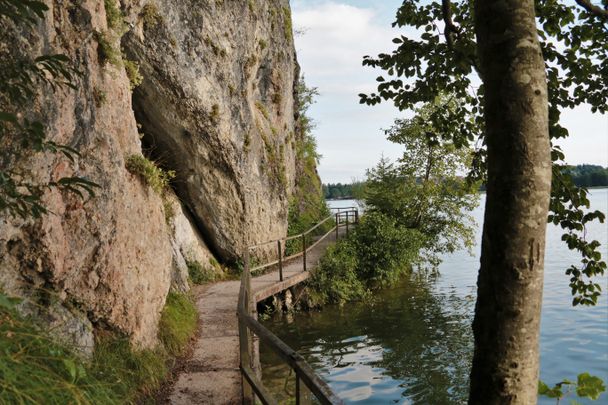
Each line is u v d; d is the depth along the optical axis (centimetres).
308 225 2459
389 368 1040
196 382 577
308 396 301
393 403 876
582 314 1645
